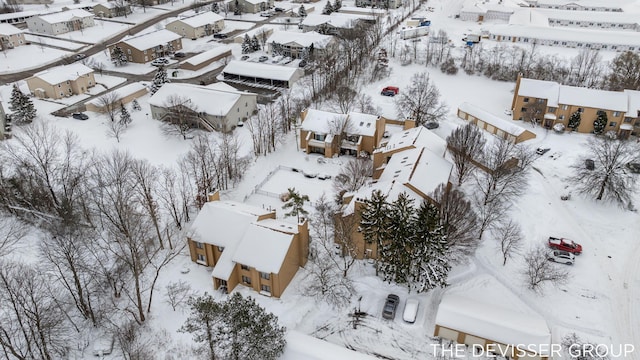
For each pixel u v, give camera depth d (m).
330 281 55.50
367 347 48.94
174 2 191.12
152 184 72.50
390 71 117.31
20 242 58.94
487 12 154.62
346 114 85.25
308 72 124.19
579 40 127.31
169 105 92.81
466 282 56.12
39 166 72.25
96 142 88.38
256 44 139.00
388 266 53.16
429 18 159.75
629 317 52.00
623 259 59.84
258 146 83.69
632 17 144.62
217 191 62.44
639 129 85.94
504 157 69.38
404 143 73.94
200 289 54.62
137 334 49.19
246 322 42.19
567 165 77.94
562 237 62.97
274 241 53.31
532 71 110.69
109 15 169.50
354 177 70.62
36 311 43.38
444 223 55.91
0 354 46.16
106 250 56.72
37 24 149.62
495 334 47.25
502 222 63.97
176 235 62.94
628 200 68.00
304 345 46.34
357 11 166.12
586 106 86.75
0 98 94.94
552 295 54.47
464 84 111.56
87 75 113.19
